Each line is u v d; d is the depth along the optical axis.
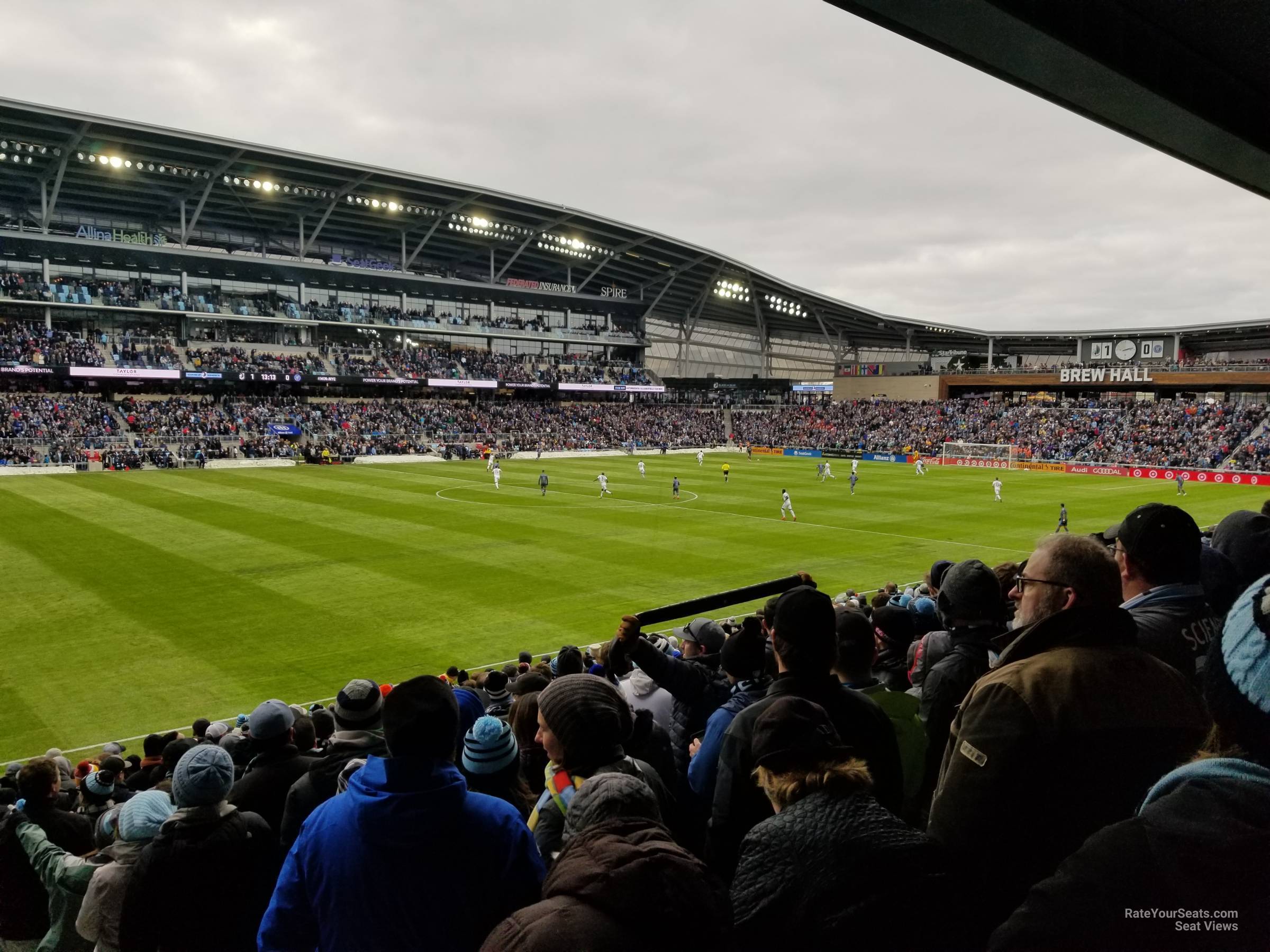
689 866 2.40
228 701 17.52
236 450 73.44
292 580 28.02
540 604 25.36
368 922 3.16
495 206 86.00
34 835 6.08
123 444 70.81
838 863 2.58
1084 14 6.96
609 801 2.88
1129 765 2.77
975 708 3.03
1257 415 81.06
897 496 56.22
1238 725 1.92
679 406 117.56
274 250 90.88
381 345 98.06
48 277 78.62
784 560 32.91
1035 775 2.80
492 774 5.02
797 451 101.12
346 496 50.62
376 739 5.39
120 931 4.54
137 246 77.38
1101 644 3.03
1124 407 92.06
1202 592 3.88
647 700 7.59
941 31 6.74
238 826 4.64
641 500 51.62
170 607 24.45
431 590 26.94
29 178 74.00
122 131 65.81
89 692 17.91
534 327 106.50
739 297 110.69
